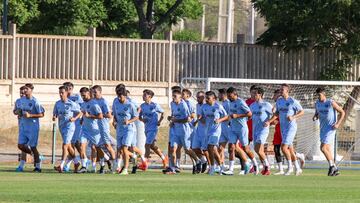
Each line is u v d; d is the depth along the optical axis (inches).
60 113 2187.5
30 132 2180.1
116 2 4419.3
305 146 2736.2
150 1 3754.9
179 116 2247.8
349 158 2817.4
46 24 4286.4
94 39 3233.3
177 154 2314.2
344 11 3157.0
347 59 3339.1
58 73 3203.7
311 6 3164.4
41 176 1951.3
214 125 2212.1
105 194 1441.9
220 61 3334.2
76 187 1592.0
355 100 2886.3
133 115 2166.6
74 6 4252.0
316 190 1601.9
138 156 2480.3
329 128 2193.7
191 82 3304.6
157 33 4724.4
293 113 2209.6
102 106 2187.5
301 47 3348.9
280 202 1353.3
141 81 3277.6
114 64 3257.9
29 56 3174.2
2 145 3038.9
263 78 3361.2
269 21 3240.7
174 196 1427.2
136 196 1413.6
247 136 2219.5
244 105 2193.7
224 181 1859.0
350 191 1587.1
